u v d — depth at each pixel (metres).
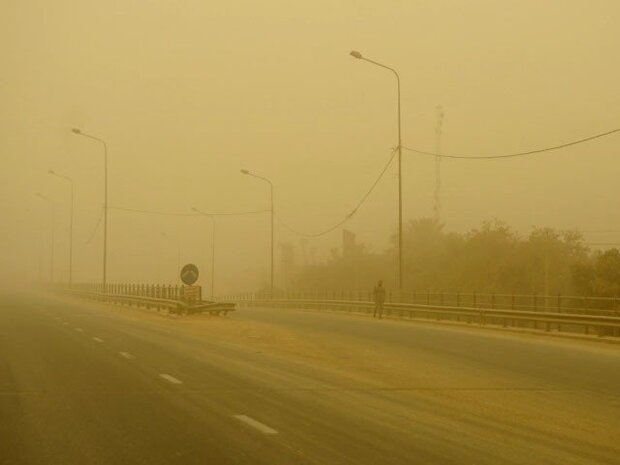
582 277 40.47
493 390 16.59
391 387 16.55
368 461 9.56
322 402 14.13
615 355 24.28
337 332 33.25
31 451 10.02
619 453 10.59
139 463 9.38
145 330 32.22
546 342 28.89
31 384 16.02
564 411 14.13
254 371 18.73
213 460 9.52
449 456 9.94
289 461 9.48
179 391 15.23
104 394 14.77
